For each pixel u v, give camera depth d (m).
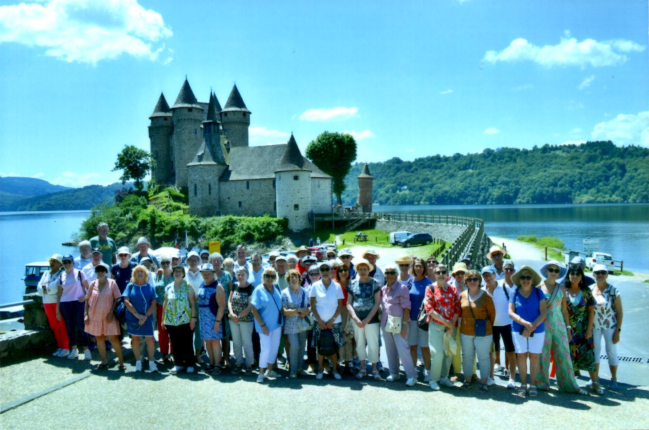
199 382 8.90
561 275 13.58
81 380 8.91
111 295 9.45
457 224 46.88
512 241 59.97
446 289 8.67
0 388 8.41
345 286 9.78
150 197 80.00
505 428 6.84
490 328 8.52
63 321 10.16
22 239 93.12
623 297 24.83
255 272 10.62
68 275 10.08
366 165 75.94
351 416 7.31
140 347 9.78
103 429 6.90
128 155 86.81
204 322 9.46
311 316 9.46
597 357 8.64
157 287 10.27
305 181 59.69
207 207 66.06
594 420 7.11
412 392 8.41
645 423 6.99
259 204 63.78
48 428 6.93
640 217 120.12
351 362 10.34
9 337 9.88
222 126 78.50
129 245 65.12
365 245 46.81
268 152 66.62
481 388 8.48
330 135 75.19
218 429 6.89
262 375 9.00
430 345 8.68
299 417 7.29
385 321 8.95
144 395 8.19
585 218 120.88
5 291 42.09
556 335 8.43
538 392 8.44
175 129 77.38
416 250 40.25
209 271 9.52
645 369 11.60
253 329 9.84
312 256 12.24
